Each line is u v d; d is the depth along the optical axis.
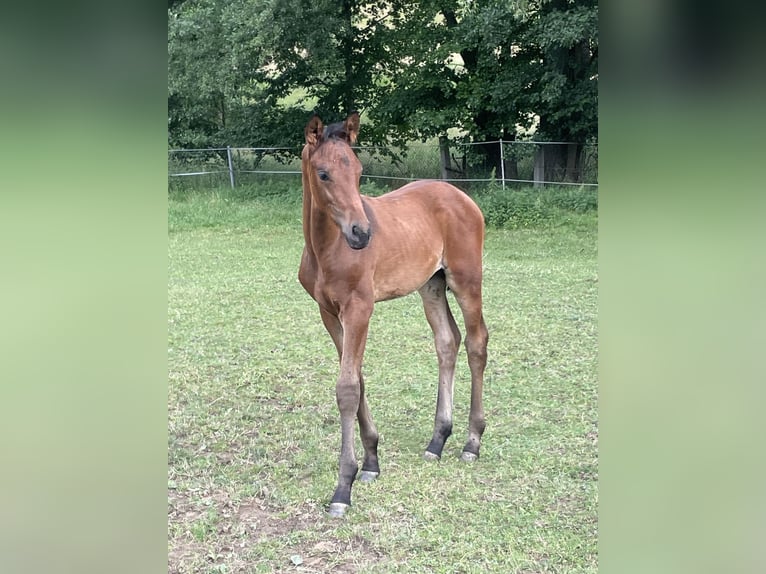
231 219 13.87
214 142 18.11
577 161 16.14
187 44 16.14
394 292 4.35
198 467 4.48
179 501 4.08
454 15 16.61
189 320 7.66
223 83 16.19
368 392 5.75
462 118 16.11
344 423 4.02
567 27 12.96
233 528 3.81
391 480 4.31
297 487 4.25
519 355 6.51
